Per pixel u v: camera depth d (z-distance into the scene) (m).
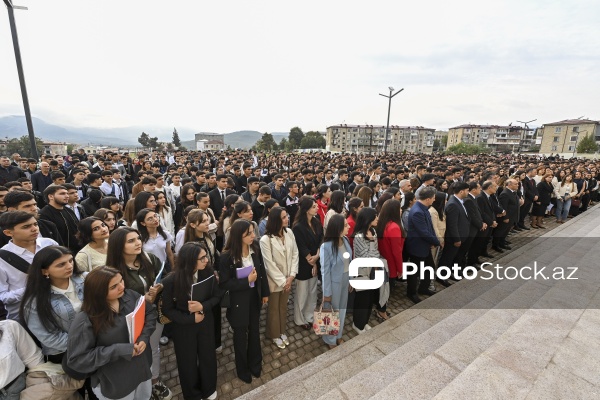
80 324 1.97
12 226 2.50
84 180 6.98
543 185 8.33
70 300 2.24
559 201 9.01
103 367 2.04
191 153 23.09
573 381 2.23
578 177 9.49
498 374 2.34
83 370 1.92
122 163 11.45
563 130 65.12
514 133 92.25
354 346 3.35
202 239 3.52
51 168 7.74
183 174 9.70
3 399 1.85
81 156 12.76
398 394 2.32
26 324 2.07
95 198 5.13
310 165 15.52
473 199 5.20
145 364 2.26
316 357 3.17
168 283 2.54
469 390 2.18
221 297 2.85
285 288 3.38
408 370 2.62
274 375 3.16
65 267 2.14
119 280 2.08
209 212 4.70
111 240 2.61
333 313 3.30
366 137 92.25
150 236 3.55
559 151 65.88
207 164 14.37
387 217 3.97
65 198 4.09
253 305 3.05
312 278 3.90
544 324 3.04
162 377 3.09
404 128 95.19
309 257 3.78
